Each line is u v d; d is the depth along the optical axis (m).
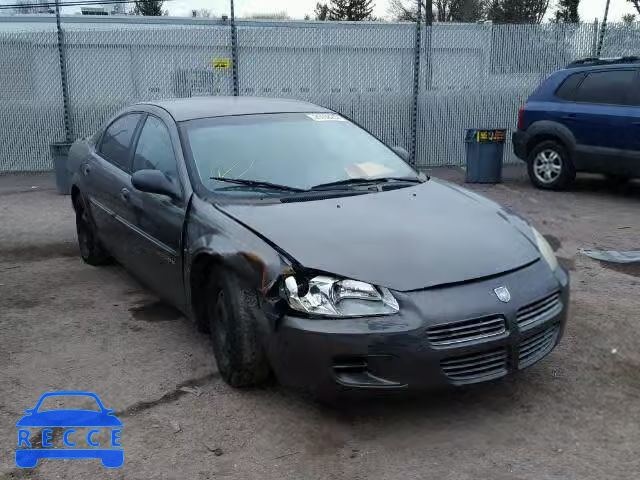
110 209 5.33
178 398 3.77
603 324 4.80
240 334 3.62
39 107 12.18
